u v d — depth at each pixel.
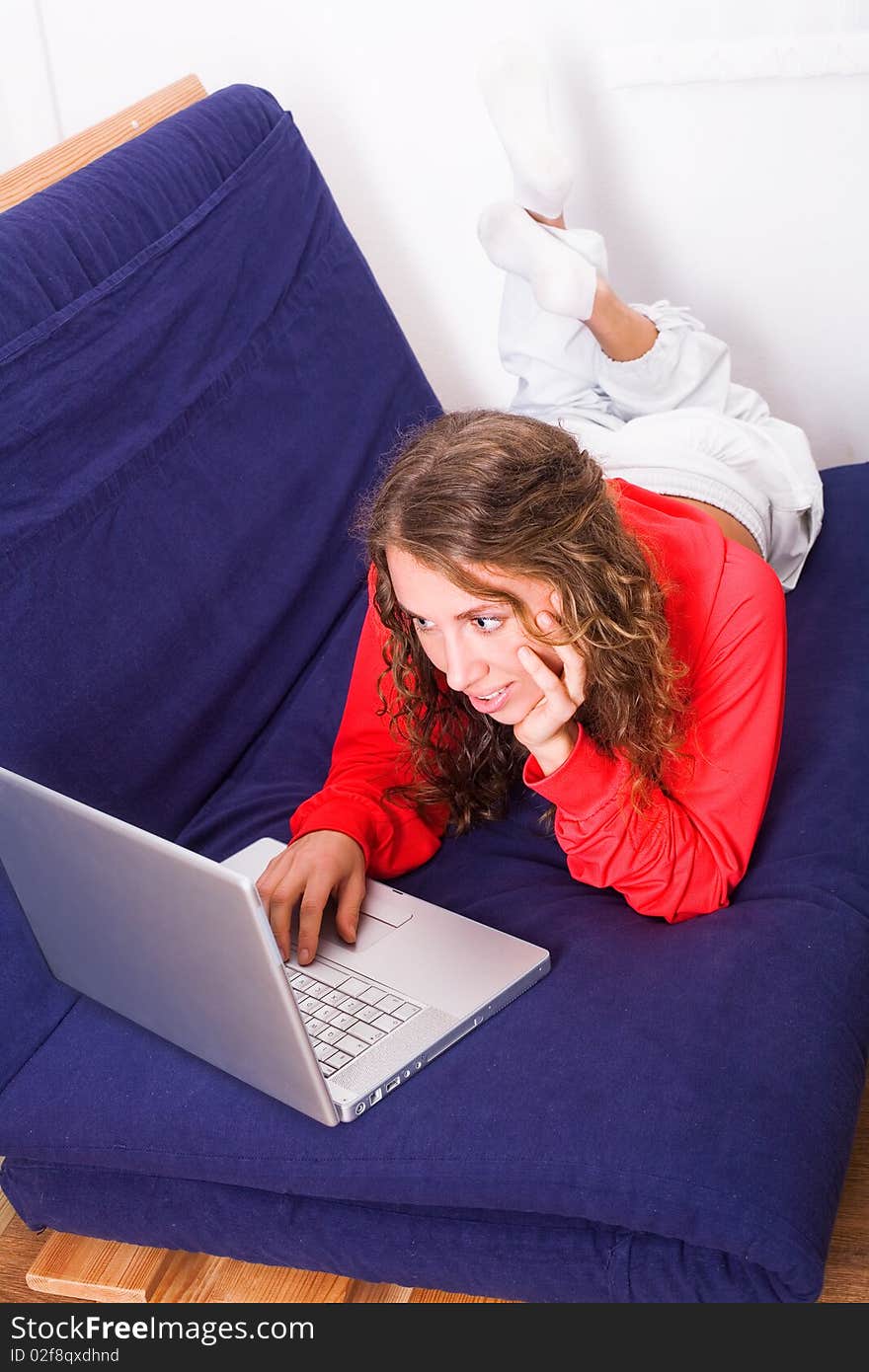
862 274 2.08
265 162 1.82
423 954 1.24
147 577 1.48
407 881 1.42
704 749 1.26
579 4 1.98
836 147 2.00
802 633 1.60
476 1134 1.07
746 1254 1.00
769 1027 1.09
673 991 1.14
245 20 2.10
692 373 1.88
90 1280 1.29
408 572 1.10
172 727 1.48
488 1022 1.17
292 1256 1.20
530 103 1.81
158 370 1.57
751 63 1.94
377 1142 1.09
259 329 1.72
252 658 1.60
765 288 2.13
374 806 1.40
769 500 1.74
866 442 2.22
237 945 1.03
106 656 1.41
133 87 2.19
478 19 2.02
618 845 1.22
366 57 2.09
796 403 2.21
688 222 2.11
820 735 1.41
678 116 2.03
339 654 1.69
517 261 1.79
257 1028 1.08
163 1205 1.23
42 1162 1.27
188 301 1.62
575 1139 1.04
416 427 1.84
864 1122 1.34
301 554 1.70
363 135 2.15
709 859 1.24
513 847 1.44
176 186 1.67
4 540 1.34
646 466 1.68
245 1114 1.15
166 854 1.03
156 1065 1.22
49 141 2.23
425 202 2.19
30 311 1.43
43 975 1.30
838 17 1.91
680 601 1.29
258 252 1.75
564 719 1.16
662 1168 1.01
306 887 1.30
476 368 2.31
